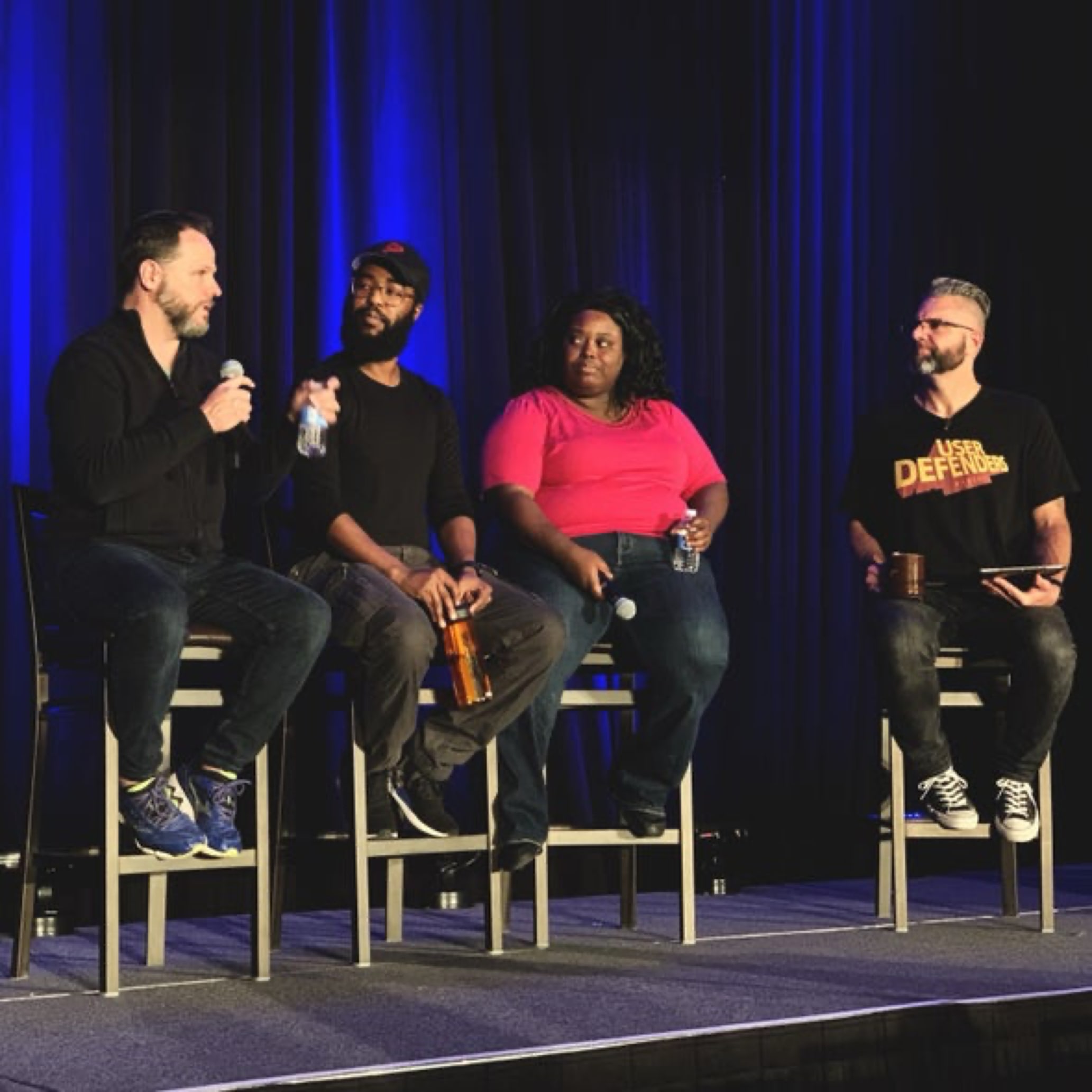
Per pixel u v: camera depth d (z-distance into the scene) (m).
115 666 4.44
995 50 8.02
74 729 5.93
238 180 6.35
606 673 5.65
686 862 5.30
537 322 6.95
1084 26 8.14
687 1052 3.85
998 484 5.88
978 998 4.29
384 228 6.77
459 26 6.91
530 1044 3.77
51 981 4.63
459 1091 3.60
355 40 6.66
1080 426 8.03
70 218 6.00
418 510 5.39
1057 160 8.09
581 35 7.23
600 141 7.22
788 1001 4.27
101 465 4.53
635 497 5.48
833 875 7.39
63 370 4.68
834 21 7.79
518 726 5.21
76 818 5.91
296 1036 3.89
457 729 5.09
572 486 5.48
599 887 6.84
